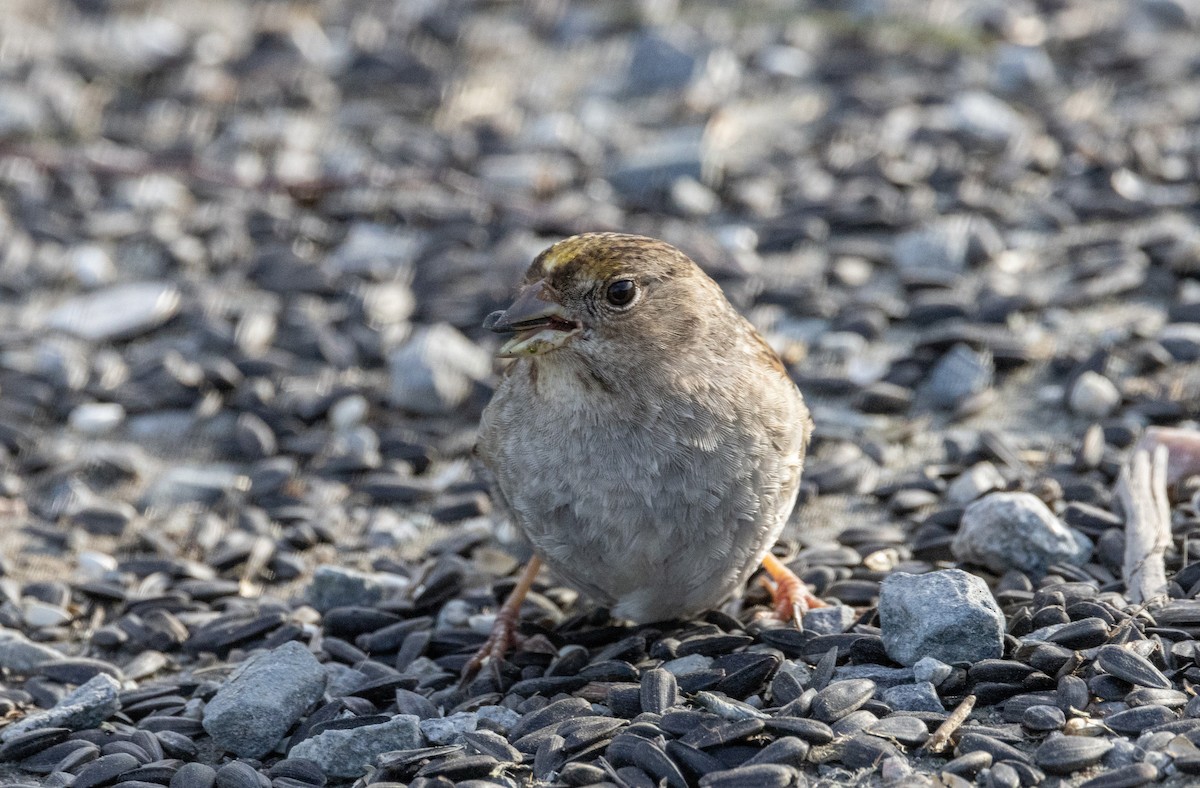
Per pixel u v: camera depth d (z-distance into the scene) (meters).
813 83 16.59
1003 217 13.12
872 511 9.45
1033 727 6.47
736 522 7.27
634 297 7.07
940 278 12.12
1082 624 7.06
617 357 7.10
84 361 12.09
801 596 8.06
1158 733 6.20
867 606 8.20
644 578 7.37
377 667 7.89
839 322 11.66
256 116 16.42
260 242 13.77
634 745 6.49
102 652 8.61
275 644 8.40
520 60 17.84
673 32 17.36
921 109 15.53
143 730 7.41
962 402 10.37
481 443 7.87
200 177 14.82
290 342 12.15
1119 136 14.23
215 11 19.30
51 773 7.11
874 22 17.95
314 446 10.88
